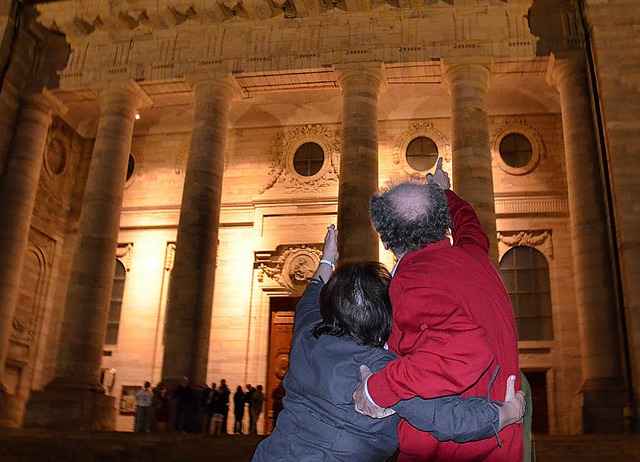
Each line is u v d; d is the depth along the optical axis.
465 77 22.33
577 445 14.56
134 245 29.19
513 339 3.14
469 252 3.40
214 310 27.64
